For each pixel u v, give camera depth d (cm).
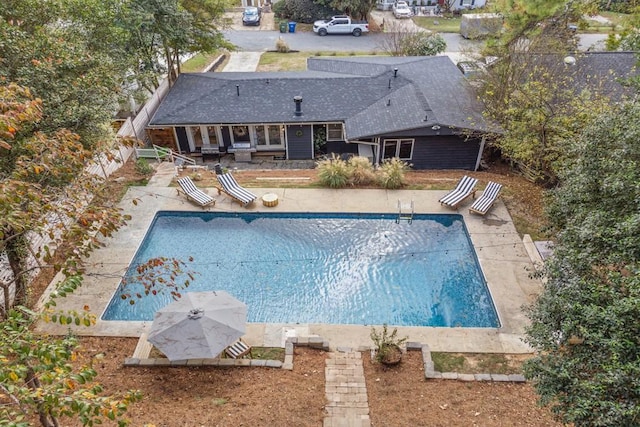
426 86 2005
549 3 1728
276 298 1213
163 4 1914
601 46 2909
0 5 1120
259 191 1630
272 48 3256
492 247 1325
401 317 1152
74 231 550
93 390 416
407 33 2886
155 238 1431
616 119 791
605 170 764
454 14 4047
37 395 384
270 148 2058
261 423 759
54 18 1261
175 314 927
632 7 2216
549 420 764
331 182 1636
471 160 1823
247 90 2027
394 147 1805
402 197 1583
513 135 1527
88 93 1016
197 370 917
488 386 874
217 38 2362
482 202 1482
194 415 773
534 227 1405
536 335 643
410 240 1421
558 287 657
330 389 865
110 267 1262
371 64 2245
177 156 1892
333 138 2022
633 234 611
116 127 1881
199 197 1538
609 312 530
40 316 440
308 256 1363
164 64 2622
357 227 1478
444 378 894
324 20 3656
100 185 683
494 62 1861
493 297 1151
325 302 1202
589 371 552
